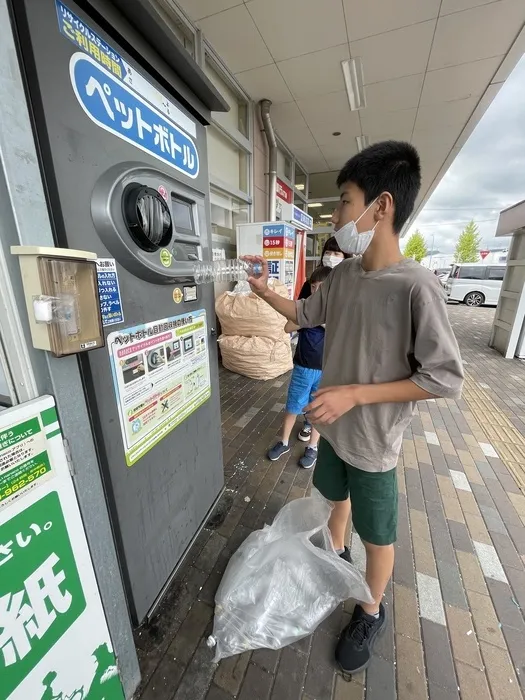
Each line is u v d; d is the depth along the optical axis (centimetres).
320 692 102
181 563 140
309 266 872
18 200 56
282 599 117
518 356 491
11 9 58
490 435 264
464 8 279
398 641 117
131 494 102
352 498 106
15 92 55
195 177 127
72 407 70
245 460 220
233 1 272
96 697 82
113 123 83
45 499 65
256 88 411
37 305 57
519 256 491
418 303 81
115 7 79
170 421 121
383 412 93
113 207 82
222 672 107
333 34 313
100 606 82
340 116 489
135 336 97
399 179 83
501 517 177
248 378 372
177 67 103
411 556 151
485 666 110
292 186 651
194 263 123
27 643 63
